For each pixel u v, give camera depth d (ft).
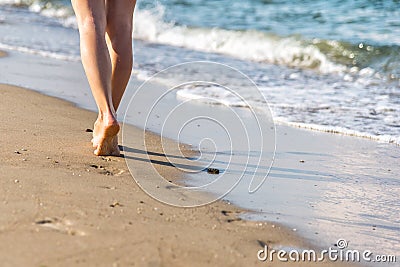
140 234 10.43
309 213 12.88
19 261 9.14
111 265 9.31
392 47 32.19
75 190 12.14
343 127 20.29
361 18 39.04
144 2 45.91
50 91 22.16
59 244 9.74
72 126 17.54
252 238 11.14
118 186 12.79
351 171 16.06
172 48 34.81
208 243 10.55
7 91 21.33
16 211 10.77
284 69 30.50
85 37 14.19
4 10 45.19
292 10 42.65
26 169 13.08
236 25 39.37
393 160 17.30
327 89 26.08
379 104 23.57
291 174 15.37
